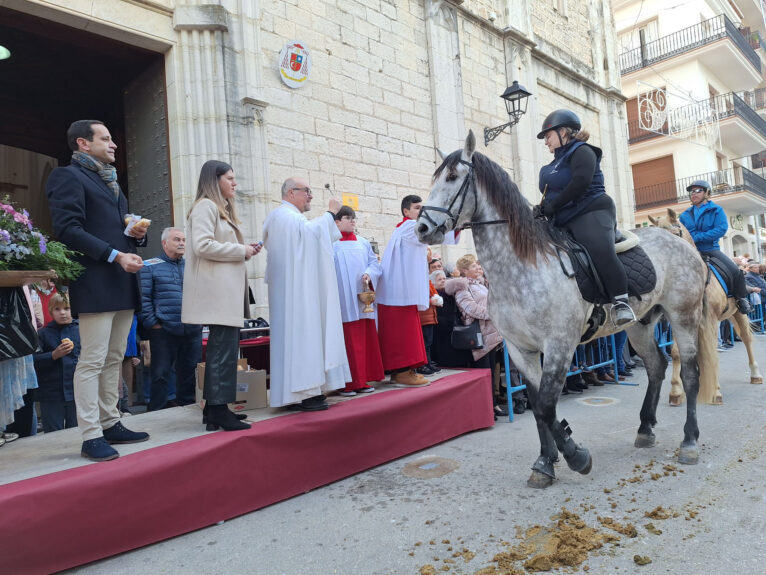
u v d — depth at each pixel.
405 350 4.50
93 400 2.93
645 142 20.81
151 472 2.77
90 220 2.99
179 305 4.97
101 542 2.59
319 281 3.73
